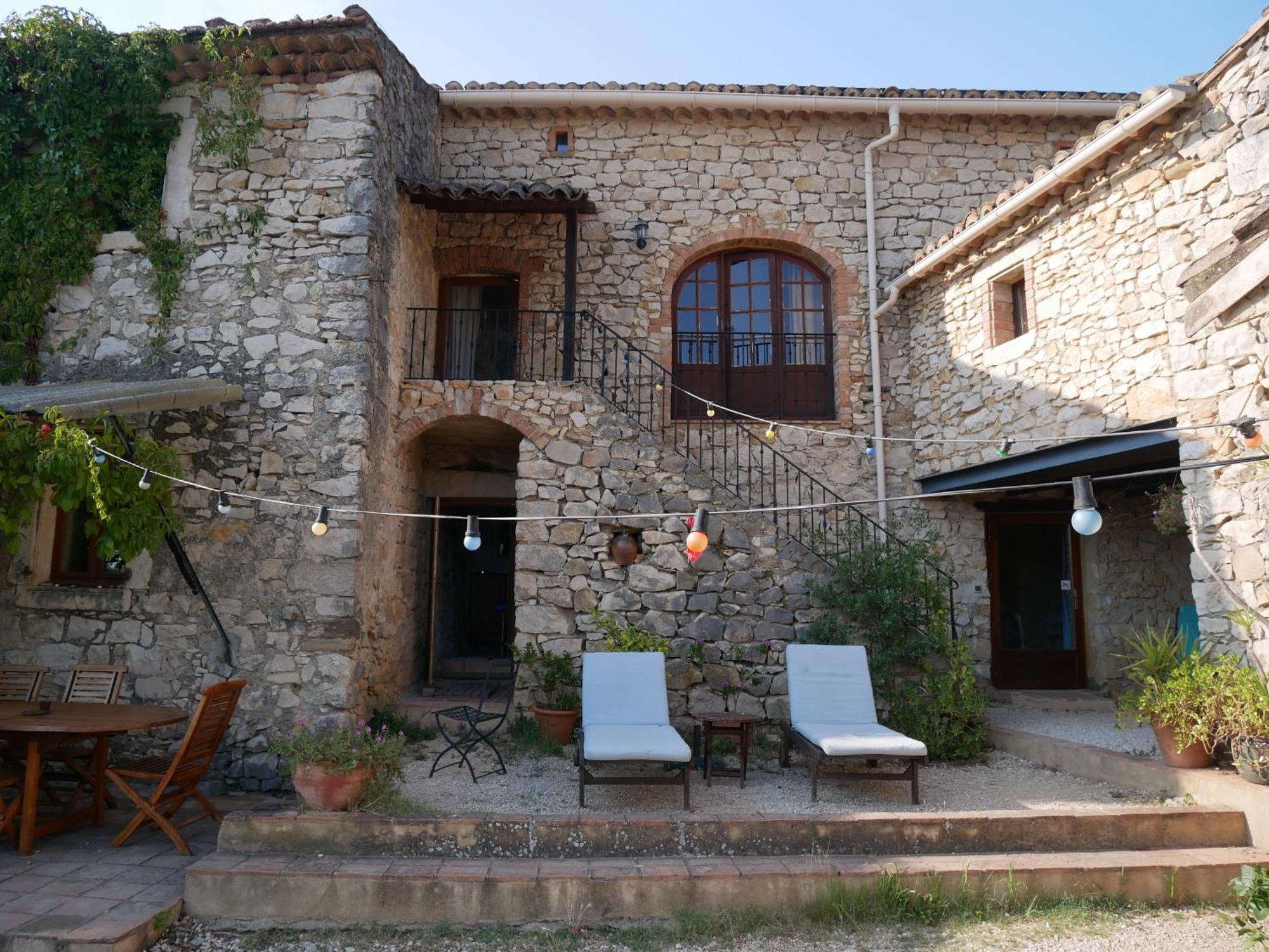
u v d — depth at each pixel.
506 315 9.32
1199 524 5.45
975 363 7.97
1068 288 6.80
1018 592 9.08
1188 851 4.68
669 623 7.01
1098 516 3.26
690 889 4.25
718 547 7.12
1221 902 4.42
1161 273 5.86
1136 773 5.52
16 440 5.02
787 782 5.83
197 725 4.78
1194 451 5.50
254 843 4.55
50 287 6.83
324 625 6.29
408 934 4.09
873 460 8.91
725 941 4.04
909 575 6.79
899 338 9.18
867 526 8.62
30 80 6.82
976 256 7.93
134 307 6.83
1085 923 4.14
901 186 9.36
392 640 7.55
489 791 5.56
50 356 6.80
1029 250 7.28
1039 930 4.09
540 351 8.95
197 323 6.74
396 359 7.48
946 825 4.70
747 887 4.27
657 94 9.03
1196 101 5.60
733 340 9.36
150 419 6.57
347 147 6.89
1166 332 5.82
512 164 9.30
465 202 7.71
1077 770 5.99
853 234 9.29
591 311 9.05
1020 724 7.25
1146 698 5.41
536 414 7.44
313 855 4.50
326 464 6.50
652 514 6.64
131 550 5.67
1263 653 4.96
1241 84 5.27
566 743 6.72
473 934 4.08
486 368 9.20
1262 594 4.98
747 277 9.51
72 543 6.73
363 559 6.54
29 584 6.48
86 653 6.36
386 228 7.18
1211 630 5.34
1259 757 4.75
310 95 7.00
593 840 4.62
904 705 6.54
